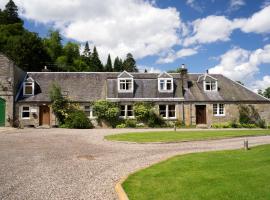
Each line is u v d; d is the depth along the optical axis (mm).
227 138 23500
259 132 27500
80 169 12453
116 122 37312
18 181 10523
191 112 38531
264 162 12703
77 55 91688
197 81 42188
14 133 25891
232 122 38469
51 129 31391
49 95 37906
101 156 15406
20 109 36656
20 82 39281
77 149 17500
